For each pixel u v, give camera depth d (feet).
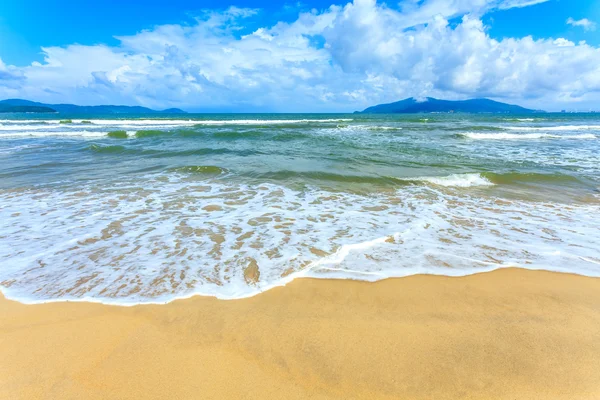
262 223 16.57
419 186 24.77
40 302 9.59
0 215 17.44
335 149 43.39
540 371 7.19
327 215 17.93
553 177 27.12
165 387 6.72
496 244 14.12
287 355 7.61
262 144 49.16
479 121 132.26
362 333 8.41
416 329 8.61
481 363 7.41
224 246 13.67
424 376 7.04
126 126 90.53
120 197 21.33
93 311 9.20
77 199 20.77
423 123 115.03
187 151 39.75
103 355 7.57
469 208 19.54
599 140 60.23
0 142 51.83
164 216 17.60
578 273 11.66
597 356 7.65
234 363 7.36
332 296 10.11
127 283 10.68
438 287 10.70
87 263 12.07
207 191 22.95
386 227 16.05
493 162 34.65
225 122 113.80
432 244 14.05
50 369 7.15
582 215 18.38
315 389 6.70
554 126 100.53
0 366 7.22
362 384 6.82
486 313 9.36
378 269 11.82
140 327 8.55
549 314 9.32
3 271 11.35
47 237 14.51
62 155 38.14
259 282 10.84
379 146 46.96
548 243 14.28
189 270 11.59
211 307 9.45
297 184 24.93
